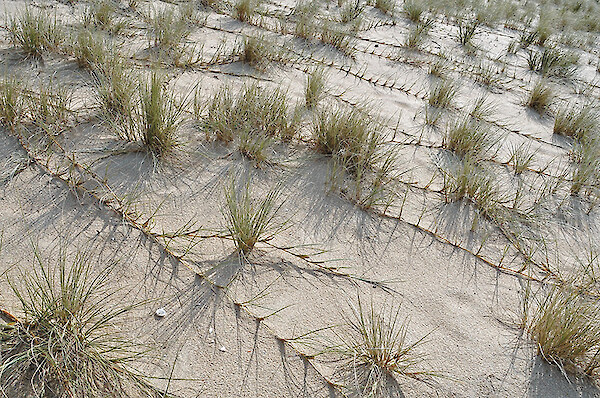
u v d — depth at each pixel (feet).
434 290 8.07
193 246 7.82
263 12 19.89
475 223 9.69
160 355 6.17
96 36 12.97
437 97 14.78
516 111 15.81
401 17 23.57
